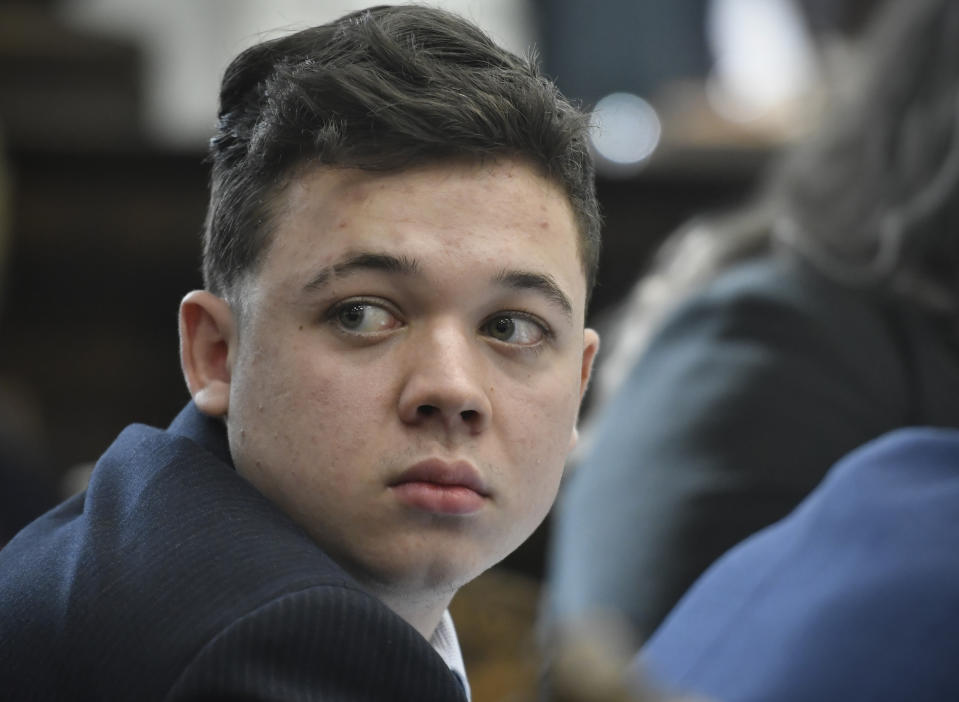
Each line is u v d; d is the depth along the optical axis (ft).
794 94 38.06
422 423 9.80
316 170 10.13
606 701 7.70
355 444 9.75
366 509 9.76
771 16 44.42
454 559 9.91
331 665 8.58
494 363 10.15
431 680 8.91
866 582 9.23
